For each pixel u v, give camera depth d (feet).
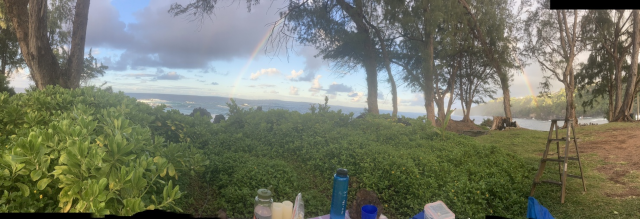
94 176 7.13
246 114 31.12
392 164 19.21
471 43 82.43
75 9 35.24
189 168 13.16
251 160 19.21
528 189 20.13
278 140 26.12
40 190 7.09
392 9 60.13
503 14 83.30
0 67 90.33
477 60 89.40
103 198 5.94
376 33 70.44
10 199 6.36
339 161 20.74
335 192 8.89
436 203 9.67
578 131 51.19
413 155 22.81
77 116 12.35
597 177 23.43
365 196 9.34
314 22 63.98
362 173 18.54
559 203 18.37
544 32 85.40
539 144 41.55
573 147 37.73
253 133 27.63
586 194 19.53
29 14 30.73
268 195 8.27
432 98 71.56
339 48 69.56
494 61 86.07
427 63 70.03
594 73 100.73
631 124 52.95
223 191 14.58
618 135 42.68
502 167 24.02
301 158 22.30
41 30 31.42
